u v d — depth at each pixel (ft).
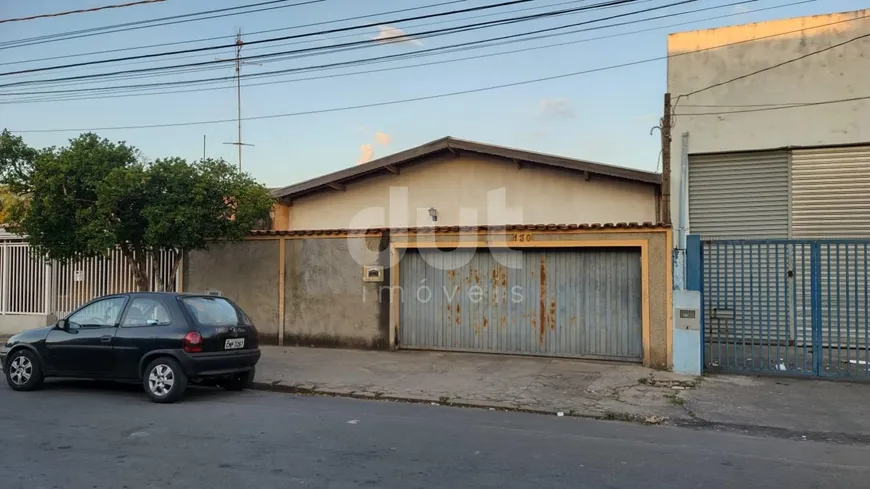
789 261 36.24
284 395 29.99
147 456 18.92
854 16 39.17
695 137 42.42
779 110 40.70
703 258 34.40
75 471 17.43
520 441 21.40
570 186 47.55
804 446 21.63
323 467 17.95
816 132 39.93
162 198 36.73
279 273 43.55
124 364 27.99
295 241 43.24
